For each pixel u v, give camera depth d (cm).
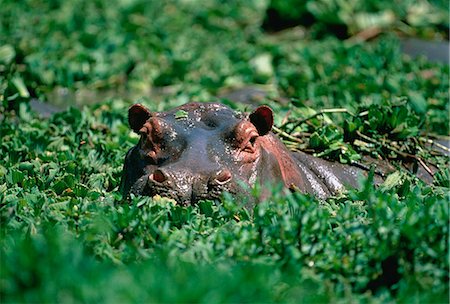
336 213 1173
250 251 1023
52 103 2112
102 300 829
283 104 1867
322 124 1627
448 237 1020
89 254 1027
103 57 2342
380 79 2041
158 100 2067
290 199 1078
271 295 895
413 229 1010
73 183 1348
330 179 1435
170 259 973
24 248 895
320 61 2256
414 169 1573
